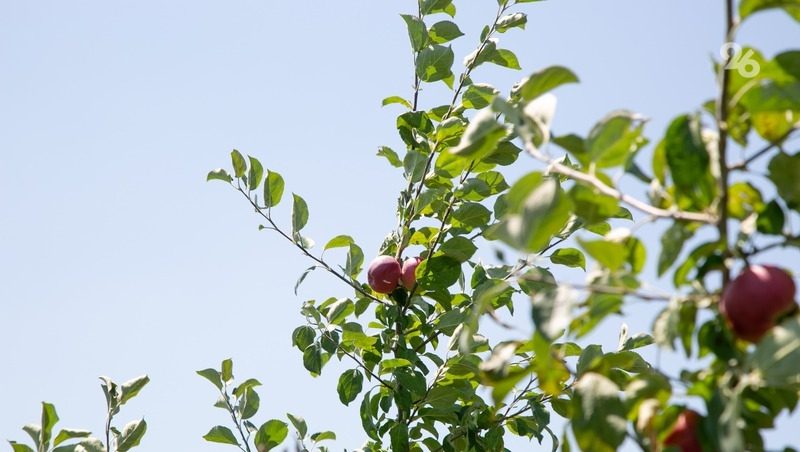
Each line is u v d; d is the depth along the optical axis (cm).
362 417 483
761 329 200
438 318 472
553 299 207
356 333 486
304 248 502
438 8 538
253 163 512
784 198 213
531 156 224
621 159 219
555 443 466
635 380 222
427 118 520
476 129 230
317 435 482
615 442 204
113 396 402
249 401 473
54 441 386
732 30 202
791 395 212
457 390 472
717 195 212
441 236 502
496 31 531
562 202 197
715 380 212
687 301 212
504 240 198
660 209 228
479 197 495
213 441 468
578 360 409
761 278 200
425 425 500
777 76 206
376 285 487
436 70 525
